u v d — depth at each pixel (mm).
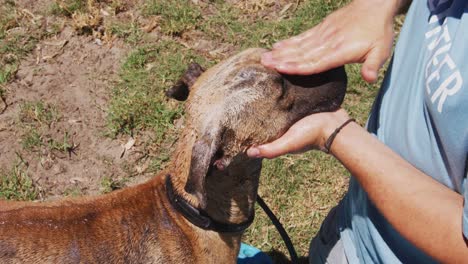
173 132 1516
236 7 1820
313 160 1463
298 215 1383
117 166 1459
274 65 838
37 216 924
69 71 1632
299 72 820
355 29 803
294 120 860
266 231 1360
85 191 1418
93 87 1600
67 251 903
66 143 1479
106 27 1718
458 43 641
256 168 939
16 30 1718
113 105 1547
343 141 729
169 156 1472
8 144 1479
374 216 809
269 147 767
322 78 857
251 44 1724
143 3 1796
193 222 935
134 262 933
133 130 1516
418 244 660
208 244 962
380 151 709
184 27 1735
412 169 688
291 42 853
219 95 856
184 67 1642
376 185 694
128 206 952
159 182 979
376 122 840
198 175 829
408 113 735
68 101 1566
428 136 705
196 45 1714
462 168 661
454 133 643
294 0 1849
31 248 898
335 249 940
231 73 866
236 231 975
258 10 1818
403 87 766
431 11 729
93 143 1494
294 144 757
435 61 671
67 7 1757
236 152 871
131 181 1437
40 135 1494
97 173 1447
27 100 1562
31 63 1645
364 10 814
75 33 1713
